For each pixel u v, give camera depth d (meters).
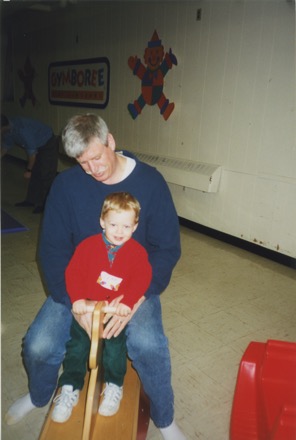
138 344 1.26
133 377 1.46
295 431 1.10
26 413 1.57
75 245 1.40
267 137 3.29
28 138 4.34
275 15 3.03
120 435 1.19
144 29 4.27
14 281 2.82
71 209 1.33
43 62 6.52
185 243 3.80
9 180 6.41
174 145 4.21
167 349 1.30
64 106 6.17
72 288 1.24
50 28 6.09
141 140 4.66
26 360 1.33
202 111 3.81
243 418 1.45
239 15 3.29
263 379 1.41
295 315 2.51
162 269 1.33
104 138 1.16
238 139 3.53
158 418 1.36
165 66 4.10
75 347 1.31
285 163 3.20
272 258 3.45
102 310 1.12
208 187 3.72
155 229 1.37
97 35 5.05
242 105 3.43
